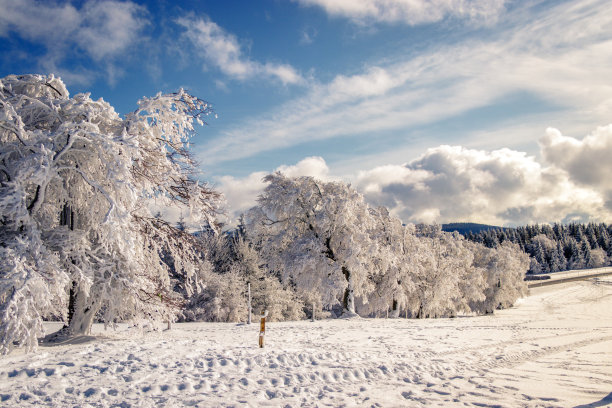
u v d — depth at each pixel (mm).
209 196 15914
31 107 12844
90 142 12281
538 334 18812
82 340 12500
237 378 7121
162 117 15094
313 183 31656
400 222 37125
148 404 5562
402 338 15922
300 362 8859
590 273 128375
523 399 6832
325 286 29500
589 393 7398
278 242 31266
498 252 59938
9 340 9656
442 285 39625
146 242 15195
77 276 12086
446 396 6938
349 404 6148
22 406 5305
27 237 10984
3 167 11797
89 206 13094
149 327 14414
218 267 45531
